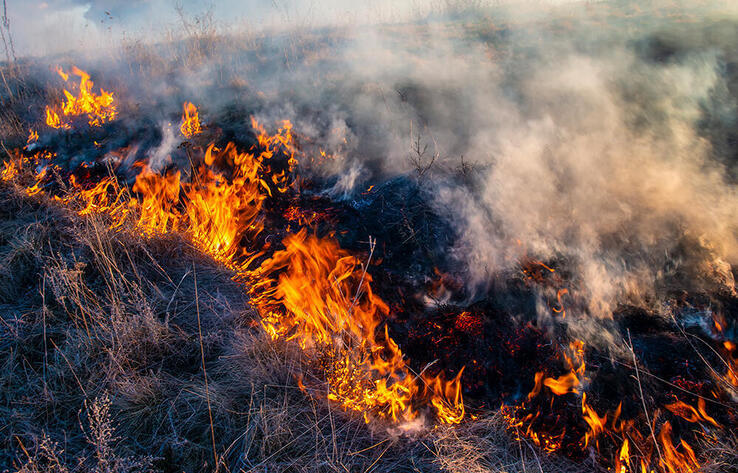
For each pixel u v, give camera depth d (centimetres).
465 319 288
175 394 248
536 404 249
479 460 225
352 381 259
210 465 217
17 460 211
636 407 240
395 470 220
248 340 281
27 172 440
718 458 213
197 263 349
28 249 325
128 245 334
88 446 219
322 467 219
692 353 255
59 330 278
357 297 306
